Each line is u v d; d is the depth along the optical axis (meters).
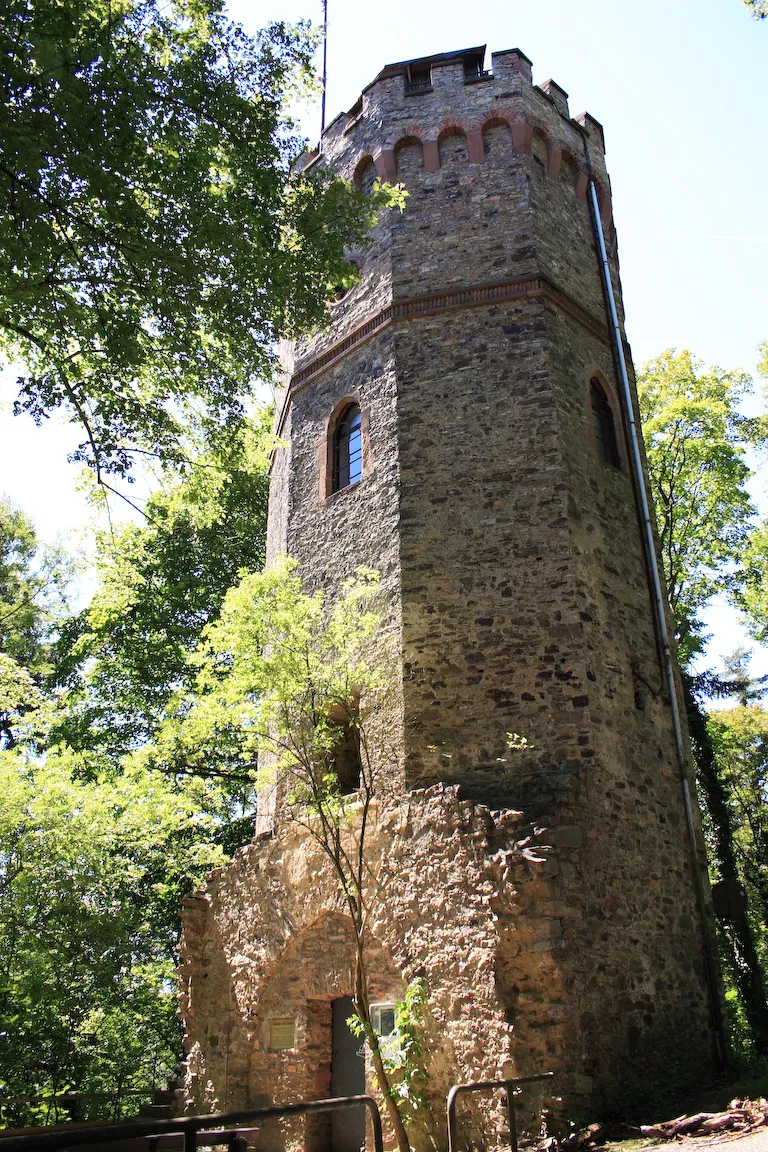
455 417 13.38
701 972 11.55
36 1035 13.97
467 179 15.03
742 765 24.11
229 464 11.07
